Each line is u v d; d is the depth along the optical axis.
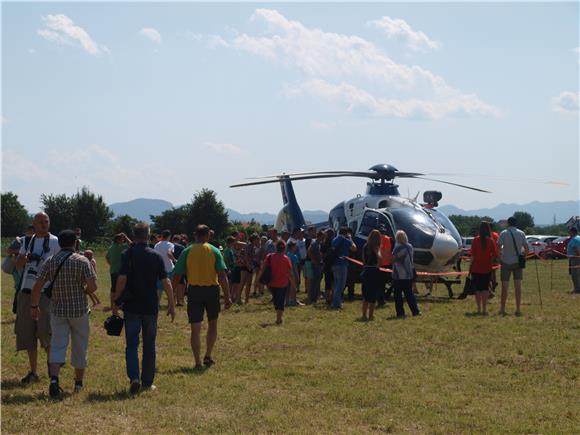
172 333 13.41
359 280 19.39
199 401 8.30
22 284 9.29
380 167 21.17
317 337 12.68
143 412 7.81
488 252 15.17
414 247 18.78
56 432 7.08
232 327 14.03
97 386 9.05
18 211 84.12
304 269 19.17
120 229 71.12
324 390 8.81
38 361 10.69
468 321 14.15
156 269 8.93
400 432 7.10
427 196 20.67
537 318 14.38
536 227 84.69
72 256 8.66
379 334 12.86
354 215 20.81
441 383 9.13
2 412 7.78
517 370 9.83
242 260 18.48
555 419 7.50
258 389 8.90
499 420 7.46
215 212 68.31
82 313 8.73
